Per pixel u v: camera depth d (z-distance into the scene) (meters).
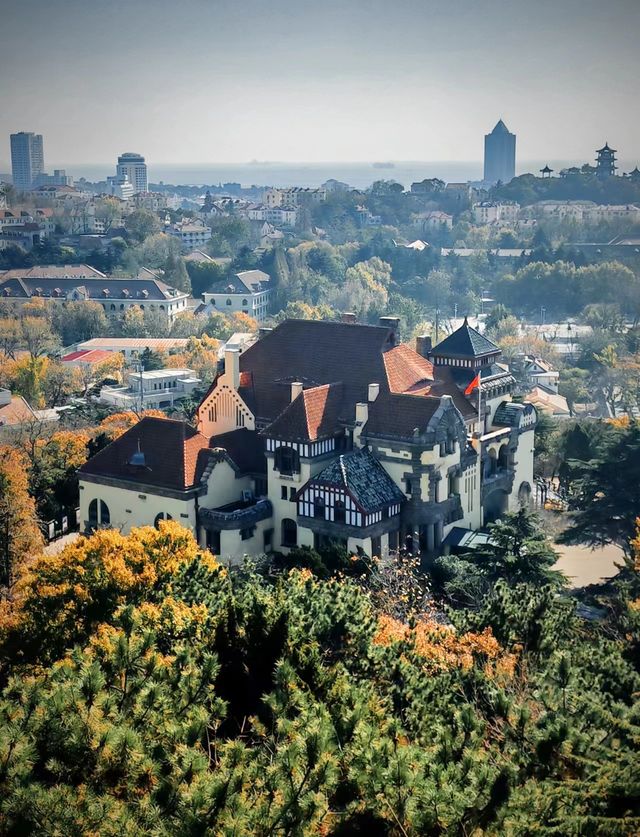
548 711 41.81
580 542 109.50
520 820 34.09
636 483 106.38
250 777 35.31
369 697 43.50
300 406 105.81
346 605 56.09
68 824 33.38
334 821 35.12
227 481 108.75
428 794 34.34
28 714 37.81
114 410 184.50
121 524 110.12
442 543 106.44
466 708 40.78
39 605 71.69
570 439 137.62
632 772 35.66
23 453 135.75
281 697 40.28
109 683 43.12
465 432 107.56
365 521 99.25
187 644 51.78
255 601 49.03
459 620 59.22
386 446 104.50
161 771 36.72
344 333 115.31
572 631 60.66
